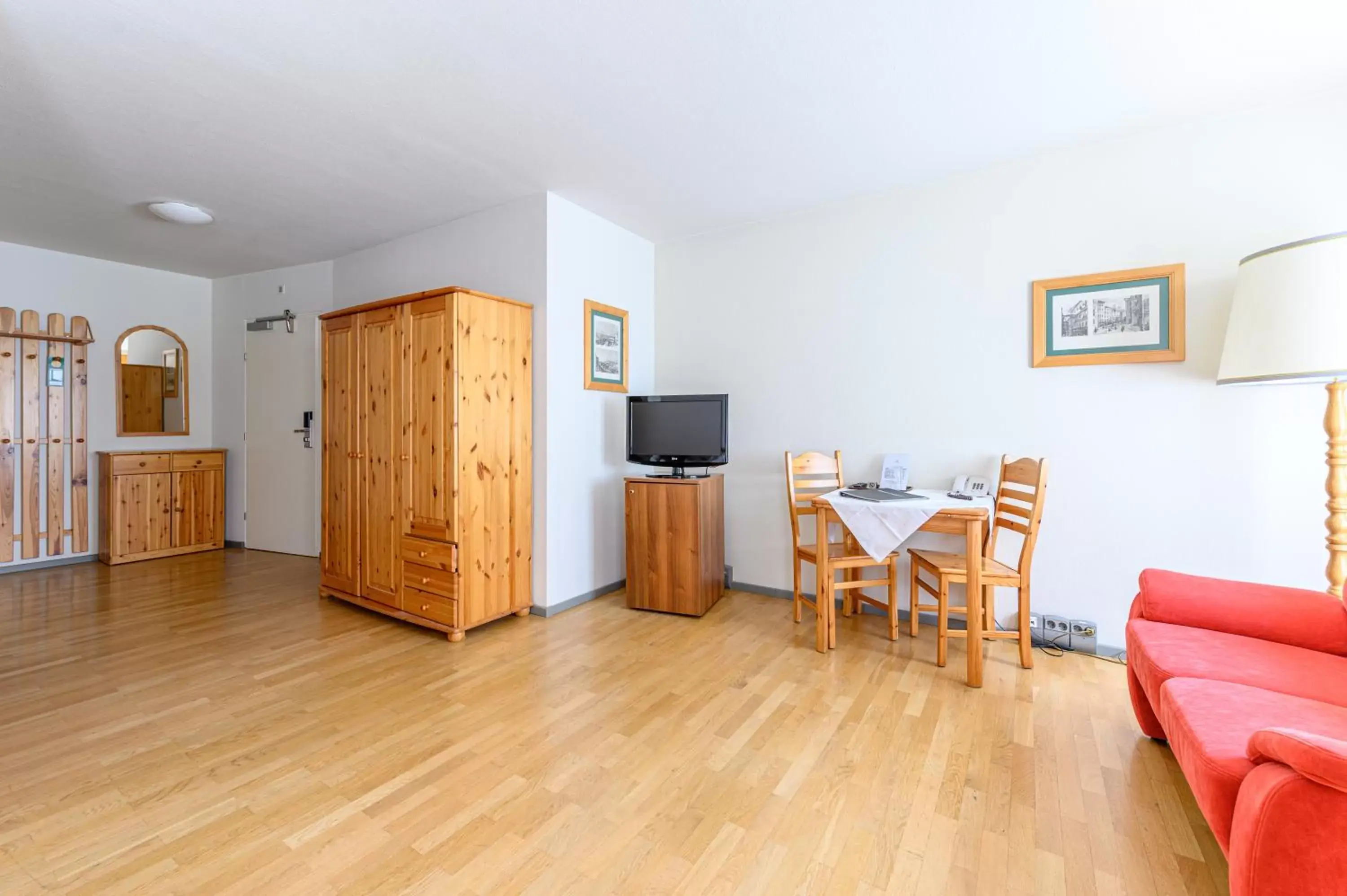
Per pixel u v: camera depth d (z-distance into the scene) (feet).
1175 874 4.67
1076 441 9.45
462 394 9.96
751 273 12.70
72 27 6.38
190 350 17.54
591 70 7.27
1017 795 5.70
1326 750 3.20
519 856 4.90
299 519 16.40
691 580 11.18
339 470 11.85
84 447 15.58
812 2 6.08
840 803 5.59
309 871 4.71
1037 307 9.66
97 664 8.82
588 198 11.43
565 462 11.69
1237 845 3.61
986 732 6.88
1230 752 4.03
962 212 10.35
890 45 6.81
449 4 6.08
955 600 10.68
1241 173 8.32
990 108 8.23
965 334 10.35
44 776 5.97
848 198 11.41
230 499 17.75
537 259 11.22
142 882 4.57
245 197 11.27
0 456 14.26
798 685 8.16
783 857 4.89
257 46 6.77
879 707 7.50
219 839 5.07
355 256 14.82
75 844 4.97
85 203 11.58
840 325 11.62
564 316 11.55
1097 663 8.88
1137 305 8.95
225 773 6.05
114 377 16.08
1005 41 6.73
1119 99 7.99
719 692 7.95
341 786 5.83
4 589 12.95
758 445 12.65
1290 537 8.09
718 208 11.93
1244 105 8.14
